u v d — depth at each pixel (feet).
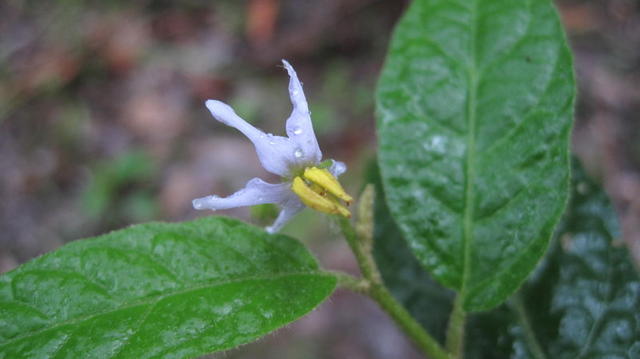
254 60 1.35
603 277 0.36
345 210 0.30
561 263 0.36
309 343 0.88
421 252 0.32
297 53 1.31
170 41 1.44
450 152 0.33
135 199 1.17
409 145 0.33
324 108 1.18
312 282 0.31
